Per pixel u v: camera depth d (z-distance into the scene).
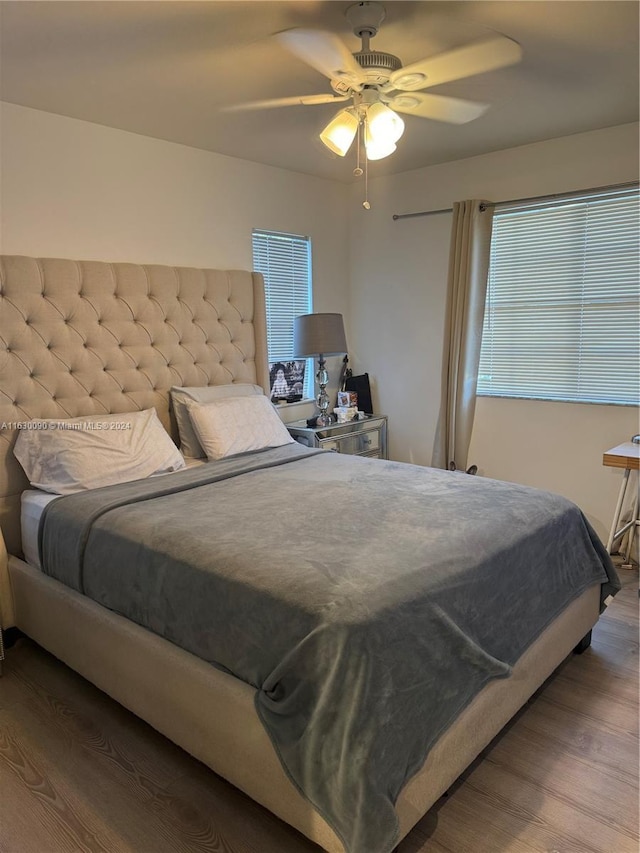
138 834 1.64
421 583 1.64
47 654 2.60
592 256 3.50
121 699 2.09
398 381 4.49
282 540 1.92
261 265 4.02
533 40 2.21
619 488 3.51
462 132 3.32
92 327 3.00
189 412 3.20
